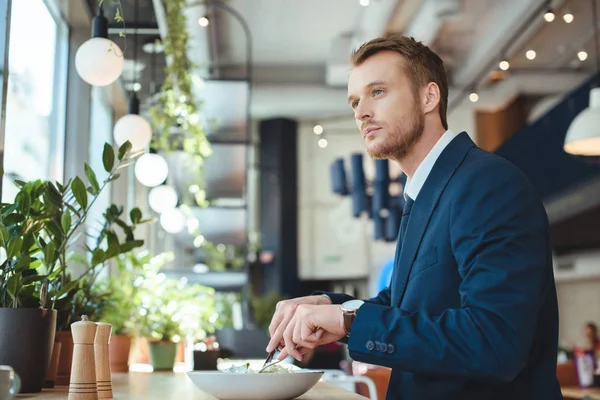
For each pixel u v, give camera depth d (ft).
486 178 3.85
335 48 30.12
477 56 29.43
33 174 10.69
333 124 39.55
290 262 38.09
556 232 24.43
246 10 27.12
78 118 12.29
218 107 16.28
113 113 15.26
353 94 4.64
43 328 5.10
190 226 15.71
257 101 34.37
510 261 3.57
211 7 21.65
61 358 6.10
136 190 16.16
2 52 7.29
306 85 34.27
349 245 39.09
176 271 16.60
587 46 28.45
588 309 30.25
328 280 40.16
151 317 9.48
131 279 10.07
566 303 31.63
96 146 14.23
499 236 3.65
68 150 12.23
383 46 4.55
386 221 31.45
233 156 16.61
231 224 17.44
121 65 8.58
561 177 22.27
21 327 4.99
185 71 14.08
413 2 26.12
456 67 31.94
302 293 39.29
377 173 30.68
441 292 3.95
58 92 12.09
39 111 10.91
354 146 39.34
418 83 4.50
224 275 16.94
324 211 39.37
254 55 32.50
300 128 39.68
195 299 10.41
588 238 22.02
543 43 28.32
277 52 32.17
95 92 14.06
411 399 4.06
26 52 10.05
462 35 28.43
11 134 9.36
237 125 16.51
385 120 4.47
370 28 26.89
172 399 4.46
